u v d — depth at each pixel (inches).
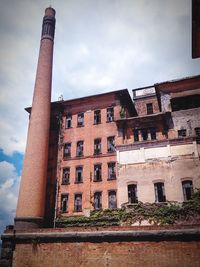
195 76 1162.6
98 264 764.6
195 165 930.1
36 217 1011.3
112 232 780.0
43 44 1382.9
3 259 877.8
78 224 1058.7
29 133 1170.6
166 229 737.6
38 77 1295.5
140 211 917.8
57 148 1288.1
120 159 1034.7
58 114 1358.3
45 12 1471.5
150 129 1141.7
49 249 838.5
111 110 1274.6
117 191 997.2
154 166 979.3
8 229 946.1
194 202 865.5
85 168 1187.9
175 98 1167.0
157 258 717.3
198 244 695.7
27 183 1062.4
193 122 1085.8
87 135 1258.0
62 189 1183.6
